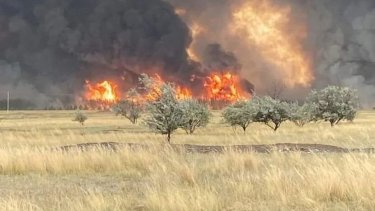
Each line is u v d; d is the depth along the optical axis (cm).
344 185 1276
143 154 2244
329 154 2345
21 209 1164
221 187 1490
